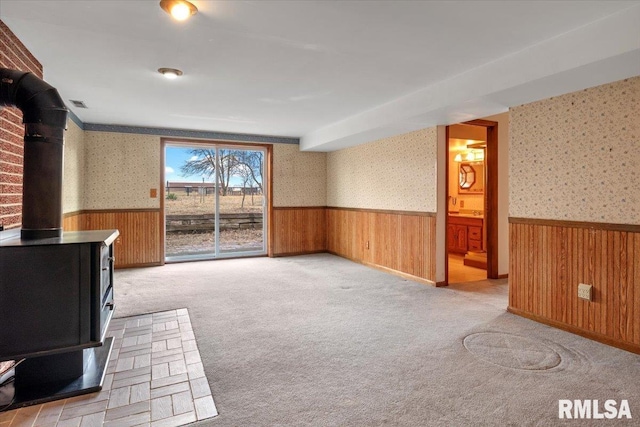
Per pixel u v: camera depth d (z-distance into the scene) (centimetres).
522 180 329
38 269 184
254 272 528
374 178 564
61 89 369
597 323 272
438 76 330
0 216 208
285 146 678
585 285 279
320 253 707
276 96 396
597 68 236
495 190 482
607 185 266
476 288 435
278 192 673
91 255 193
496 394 198
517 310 334
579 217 284
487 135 485
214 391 202
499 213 486
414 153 477
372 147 568
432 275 448
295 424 172
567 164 293
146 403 190
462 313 339
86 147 536
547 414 179
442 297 394
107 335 282
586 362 236
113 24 230
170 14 213
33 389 198
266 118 509
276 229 671
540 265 313
